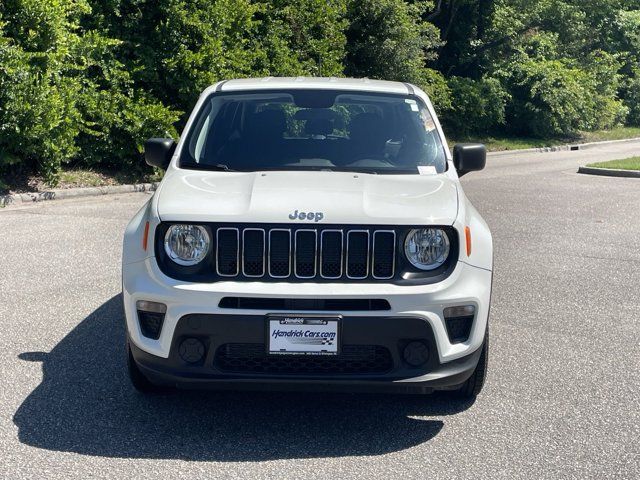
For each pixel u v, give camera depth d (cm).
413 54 2681
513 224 1245
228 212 460
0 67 1266
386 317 448
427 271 463
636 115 4506
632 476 429
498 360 617
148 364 466
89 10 1440
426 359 461
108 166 1572
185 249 459
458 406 524
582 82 3725
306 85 620
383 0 2586
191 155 562
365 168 548
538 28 4012
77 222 1112
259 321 446
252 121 584
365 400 530
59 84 1395
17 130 1283
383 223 457
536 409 521
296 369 455
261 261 457
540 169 2248
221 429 478
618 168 2141
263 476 418
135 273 473
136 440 459
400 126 586
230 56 1767
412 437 474
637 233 1195
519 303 785
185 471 421
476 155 589
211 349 451
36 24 1348
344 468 430
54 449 445
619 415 514
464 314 467
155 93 1670
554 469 436
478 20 3559
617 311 767
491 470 432
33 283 791
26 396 518
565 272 924
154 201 487
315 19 2219
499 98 3231
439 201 487
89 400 515
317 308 449
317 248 455
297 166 547
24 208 1230
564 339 674
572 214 1363
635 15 4734
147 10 1644
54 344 620
